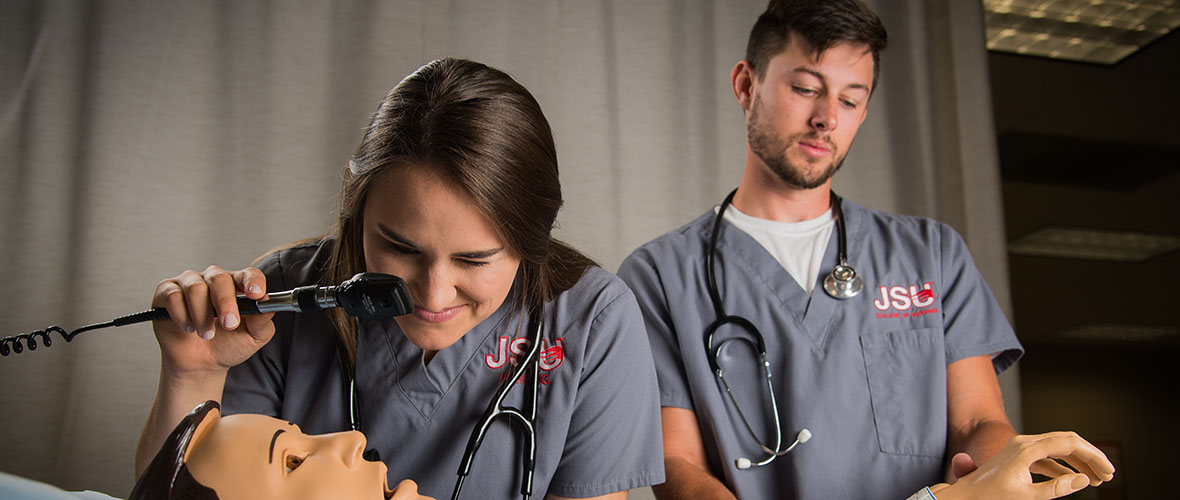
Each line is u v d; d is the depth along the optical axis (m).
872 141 2.09
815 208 1.44
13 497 0.56
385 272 0.83
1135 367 2.70
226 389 1.01
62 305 1.67
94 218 1.71
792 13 1.39
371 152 0.81
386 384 1.00
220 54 1.83
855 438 1.27
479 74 0.86
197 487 0.60
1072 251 2.73
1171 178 2.56
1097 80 2.51
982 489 0.89
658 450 1.05
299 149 1.82
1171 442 2.66
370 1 1.89
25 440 1.61
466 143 0.78
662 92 2.01
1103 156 2.55
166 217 1.74
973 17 2.18
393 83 1.87
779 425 1.28
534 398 0.98
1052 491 0.86
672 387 1.32
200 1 1.84
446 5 1.93
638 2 2.04
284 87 1.84
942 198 2.12
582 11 2.00
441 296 0.80
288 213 1.80
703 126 2.02
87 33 1.78
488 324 1.02
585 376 1.02
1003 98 2.51
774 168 1.41
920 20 2.17
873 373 1.31
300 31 1.87
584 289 1.06
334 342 1.02
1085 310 2.71
